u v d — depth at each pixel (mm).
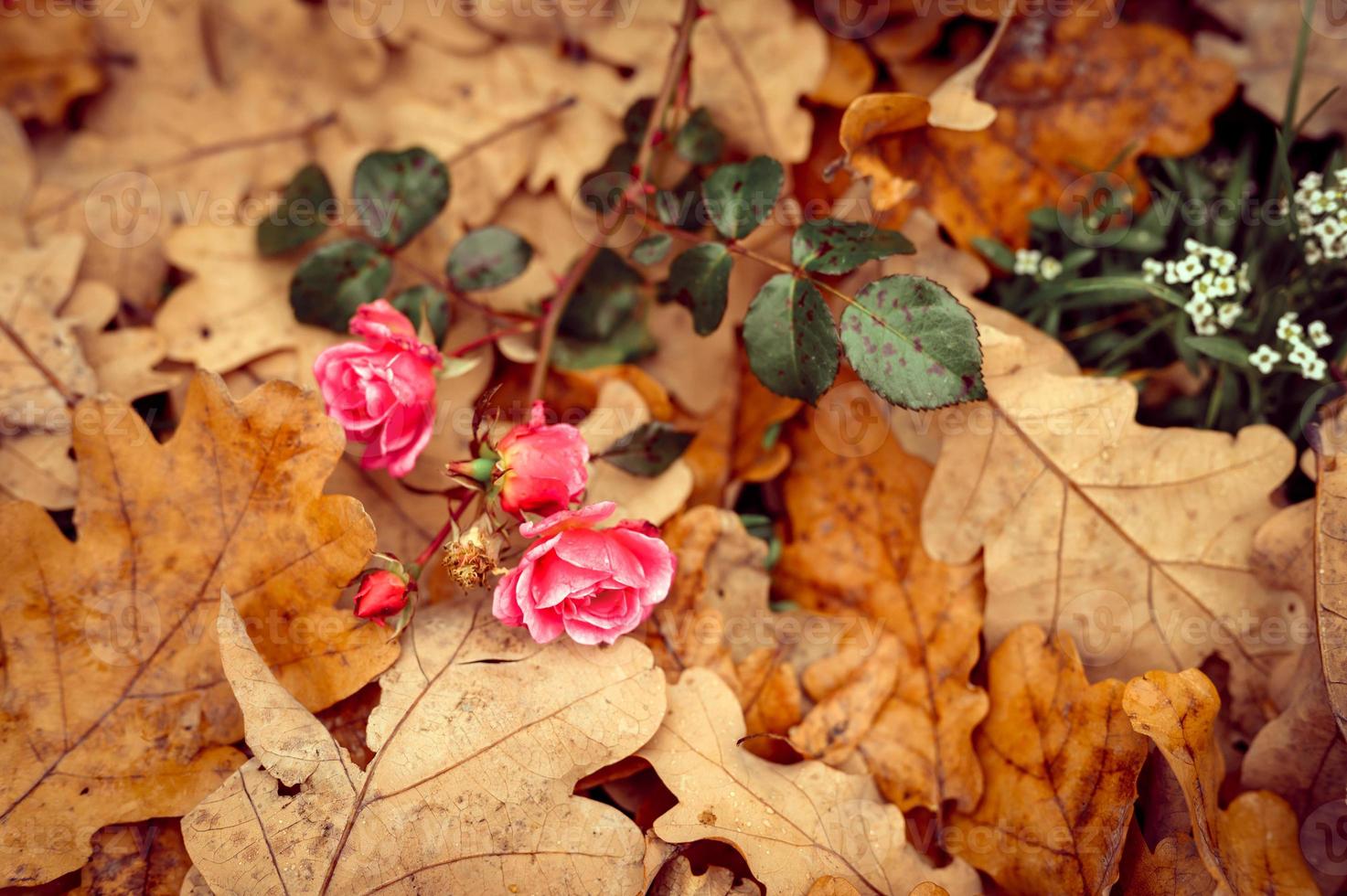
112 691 367
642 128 429
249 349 415
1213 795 363
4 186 430
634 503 395
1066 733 373
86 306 416
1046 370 393
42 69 442
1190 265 395
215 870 345
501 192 438
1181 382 413
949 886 369
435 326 409
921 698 389
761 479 414
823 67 431
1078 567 389
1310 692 369
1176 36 423
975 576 397
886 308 370
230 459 371
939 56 436
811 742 383
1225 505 386
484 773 357
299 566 369
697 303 391
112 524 373
